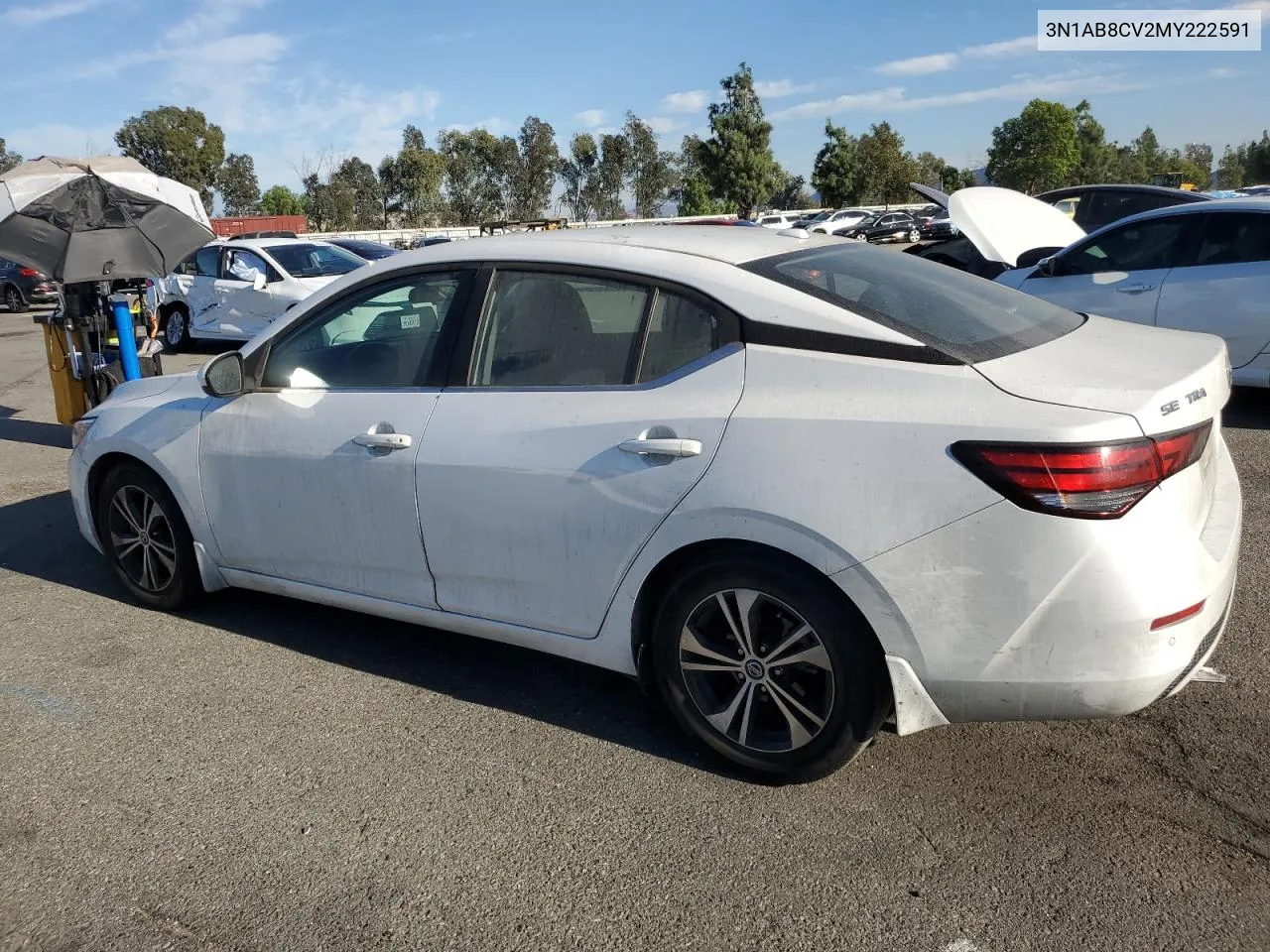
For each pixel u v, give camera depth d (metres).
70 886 2.59
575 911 2.44
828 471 2.60
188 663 3.88
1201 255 7.03
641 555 2.93
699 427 2.80
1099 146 71.50
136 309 8.91
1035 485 2.38
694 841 2.69
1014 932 2.30
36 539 5.50
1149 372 2.61
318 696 3.59
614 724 3.34
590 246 3.23
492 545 3.22
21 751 3.26
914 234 35.66
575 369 3.12
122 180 7.36
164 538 4.29
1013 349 2.74
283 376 3.78
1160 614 2.40
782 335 2.78
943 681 2.57
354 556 3.60
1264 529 4.89
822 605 2.68
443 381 3.37
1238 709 3.25
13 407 10.01
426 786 3.00
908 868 2.54
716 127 50.03
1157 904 2.37
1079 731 3.16
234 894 2.54
